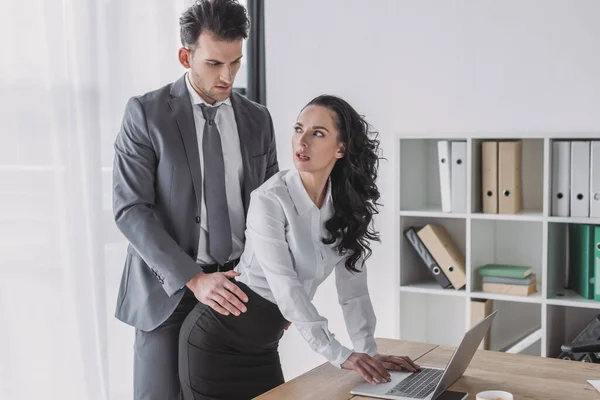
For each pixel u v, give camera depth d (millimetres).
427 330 4090
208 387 2422
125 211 2533
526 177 3752
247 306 2355
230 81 2547
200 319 2424
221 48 2473
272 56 4258
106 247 3348
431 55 3887
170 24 3605
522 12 3674
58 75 3107
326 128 2205
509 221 3811
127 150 2564
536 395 2018
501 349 3865
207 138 2643
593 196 3359
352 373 2242
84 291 3229
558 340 3590
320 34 4133
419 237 3754
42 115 3064
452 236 3953
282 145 4281
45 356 3113
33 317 3072
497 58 3746
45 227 3096
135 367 2680
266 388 2496
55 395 3150
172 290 2428
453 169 3641
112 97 3350
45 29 3059
